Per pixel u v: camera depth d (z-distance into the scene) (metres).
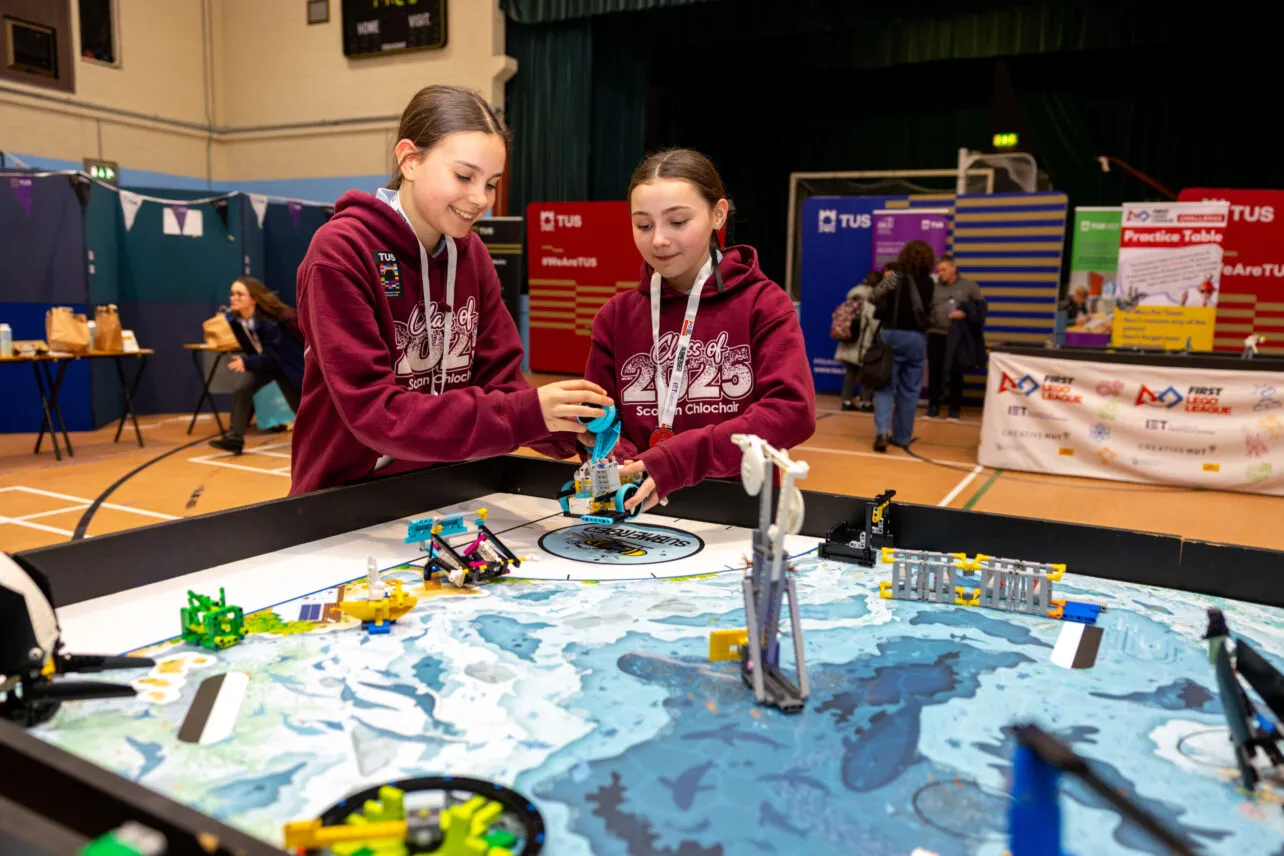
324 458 1.75
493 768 0.82
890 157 13.08
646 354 1.94
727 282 1.84
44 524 4.21
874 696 0.98
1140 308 6.43
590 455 1.63
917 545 1.53
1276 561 1.29
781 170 13.70
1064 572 1.39
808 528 1.61
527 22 10.09
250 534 1.43
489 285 1.95
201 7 11.16
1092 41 9.90
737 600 1.28
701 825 0.74
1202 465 5.25
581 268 9.87
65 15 9.71
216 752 0.84
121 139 10.41
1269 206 7.33
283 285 8.48
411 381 1.76
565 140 10.47
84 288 6.96
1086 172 11.80
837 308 8.92
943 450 6.38
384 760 0.83
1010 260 8.41
